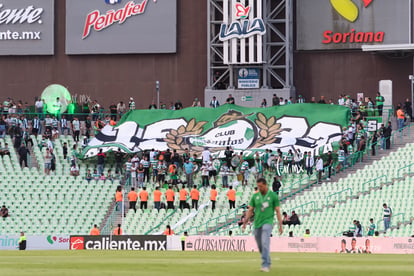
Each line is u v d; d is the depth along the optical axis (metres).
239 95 143.88
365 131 129.25
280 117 133.75
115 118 144.88
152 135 135.50
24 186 129.50
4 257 71.94
